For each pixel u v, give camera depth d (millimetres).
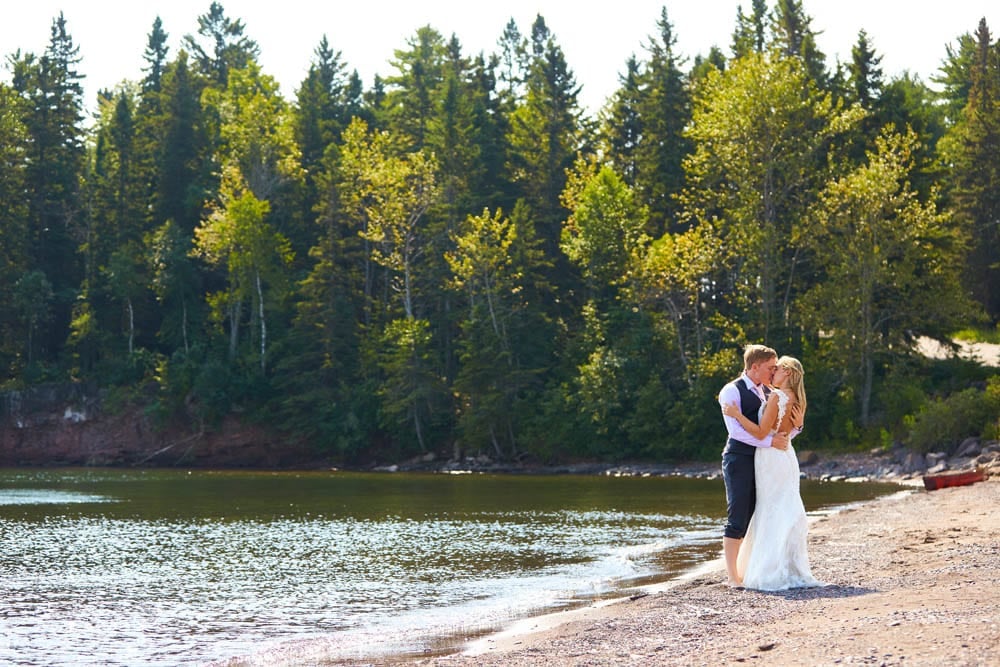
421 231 72938
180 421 71188
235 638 11930
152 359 74188
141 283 76938
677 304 61375
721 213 69562
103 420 71938
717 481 46344
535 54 103812
